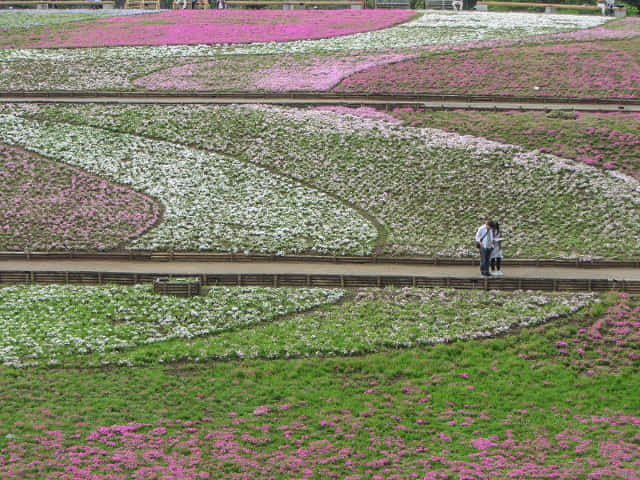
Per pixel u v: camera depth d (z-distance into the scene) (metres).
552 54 79.81
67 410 30.47
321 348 35.22
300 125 62.69
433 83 72.44
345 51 82.75
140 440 28.64
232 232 47.28
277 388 32.66
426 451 28.56
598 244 45.41
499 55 80.06
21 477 25.72
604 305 38.06
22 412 30.12
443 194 52.53
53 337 35.75
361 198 52.38
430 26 93.31
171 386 32.62
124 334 36.25
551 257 43.81
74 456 27.28
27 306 38.34
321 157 57.84
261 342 35.72
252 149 59.34
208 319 37.62
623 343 35.16
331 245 45.50
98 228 47.72
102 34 90.81
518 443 29.05
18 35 90.38
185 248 45.19
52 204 50.94
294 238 46.56
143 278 40.91
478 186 53.22
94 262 43.81
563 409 31.33
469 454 28.23
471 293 39.34
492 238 39.94
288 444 28.86
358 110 65.69
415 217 49.72
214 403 31.55
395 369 33.94
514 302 38.50
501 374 33.66
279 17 99.75
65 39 88.62
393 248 45.16
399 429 29.91
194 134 61.91
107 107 66.94
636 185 52.34
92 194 52.28
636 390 32.34
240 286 40.62
